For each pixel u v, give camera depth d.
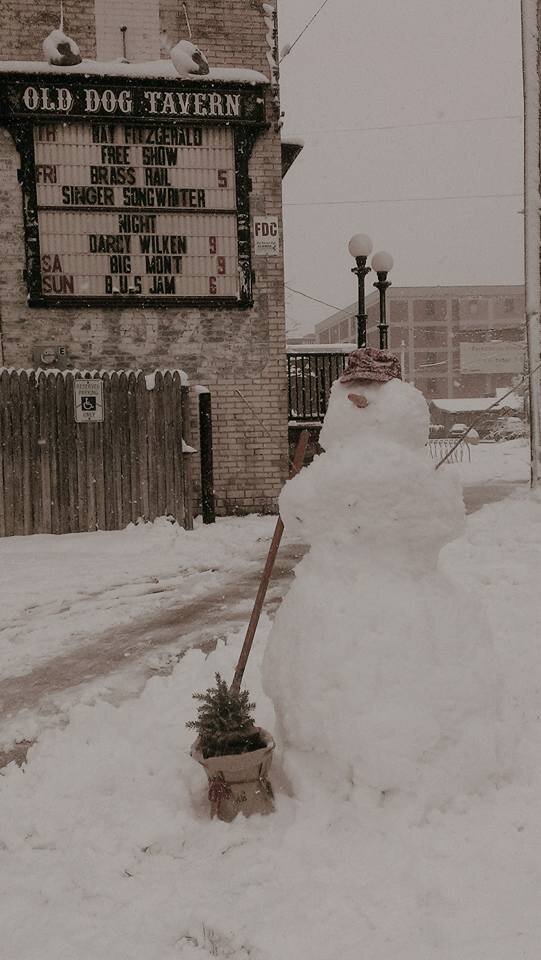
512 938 2.37
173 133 12.48
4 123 11.96
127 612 6.91
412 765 3.07
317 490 3.35
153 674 5.30
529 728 3.84
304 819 3.09
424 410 3.48
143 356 12.62
